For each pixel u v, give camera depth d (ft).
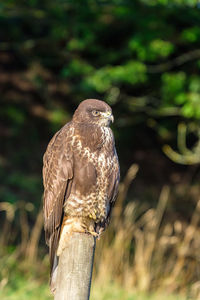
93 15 46.55
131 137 57.62
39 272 34.24
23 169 49.60
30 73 54.70
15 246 38.09
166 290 33.45
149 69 48.44
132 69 44.45
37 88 54.54
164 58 49.70
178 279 34.53
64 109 54.54
